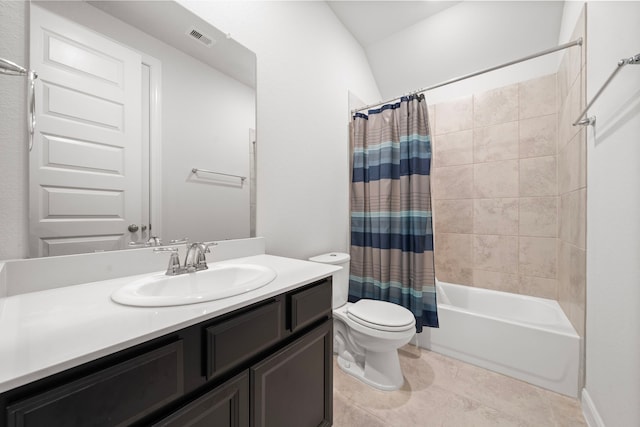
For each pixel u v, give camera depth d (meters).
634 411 0.87
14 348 0.45
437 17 2.08
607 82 0.92
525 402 1.35
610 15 1.07
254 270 1.03
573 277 1.54
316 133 1.86
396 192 1.96
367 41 2.36
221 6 1.25
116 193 0.92
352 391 1.45
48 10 0.78
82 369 0.45
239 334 0.70
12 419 0.38
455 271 2.40
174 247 1.01
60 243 0.80
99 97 0.88
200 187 1.17
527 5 1.83
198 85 1.16
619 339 0.98
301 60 1.72
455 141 2.38
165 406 0.56
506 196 2.15
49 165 0.78
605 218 1.11
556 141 1.95
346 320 1.57
